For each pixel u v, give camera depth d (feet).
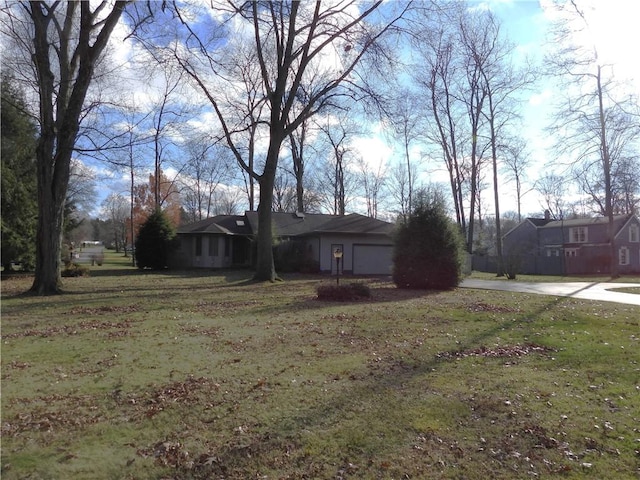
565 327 29.60
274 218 119.24
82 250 238.48
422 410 14.89
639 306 39.68
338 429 13.47
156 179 133.28
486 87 108.47
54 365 20.63
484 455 11.96
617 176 104.53
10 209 75.00
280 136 67.92
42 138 51.96
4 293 52.19
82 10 51.13
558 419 14.16
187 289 57.52
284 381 18.04
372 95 66.18
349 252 97.35
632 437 12.87
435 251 57.62
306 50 65.62
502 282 74.28
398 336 26.81
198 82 63.41
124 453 12.11
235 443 12.65
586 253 144.46
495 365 20.52
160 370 19.69
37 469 11.20
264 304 41.65
